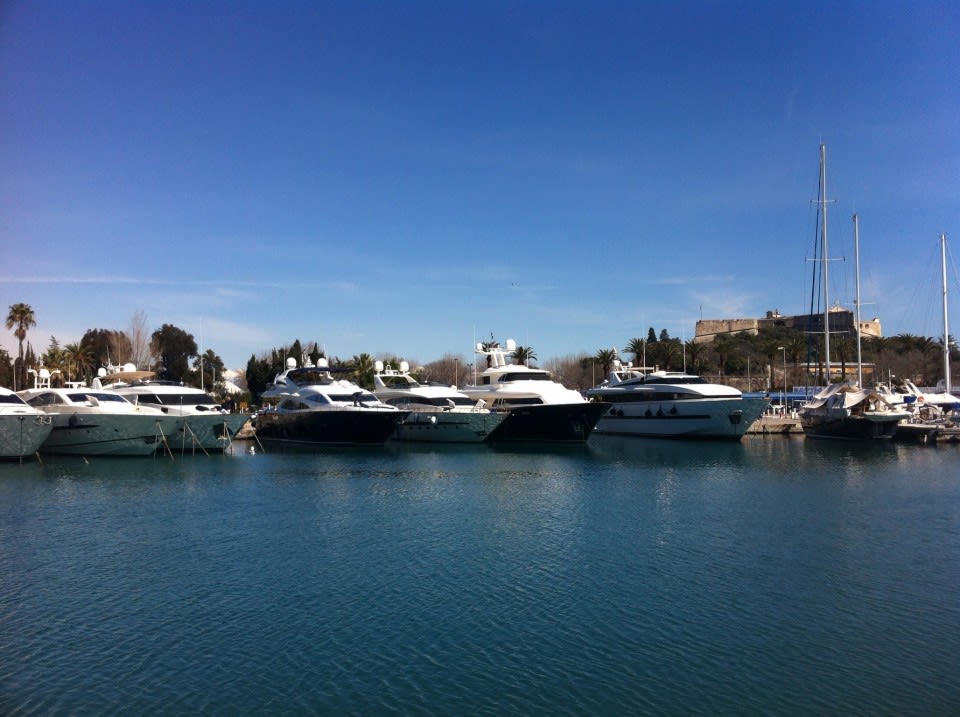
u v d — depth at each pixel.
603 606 17.19
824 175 70.94
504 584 18.81
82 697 12.73
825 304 70.25
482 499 30.97
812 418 64.38
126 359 100.19
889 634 15.62
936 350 112.31
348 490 33.06
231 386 108.56
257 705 12.46
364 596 17.80
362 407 50.41
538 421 54.81
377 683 13.25
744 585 18.86
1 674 13.59
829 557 21.58
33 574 19.53
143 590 18.23
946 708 12.49
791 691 13.05
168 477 36.25
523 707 12.45
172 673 13.62
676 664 14.09
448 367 119.31
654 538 23.88
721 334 136.12
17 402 42.09
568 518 26.97
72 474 36.59
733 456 48.47
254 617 16.39
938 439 59.44
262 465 41.31
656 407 60.12
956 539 23.88
